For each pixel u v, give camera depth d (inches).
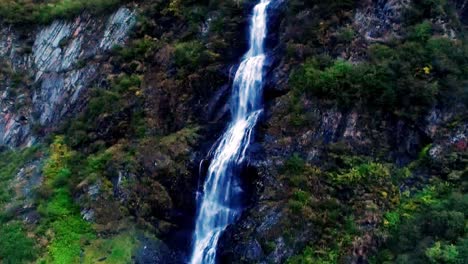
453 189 641.0
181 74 868.0
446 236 582.9
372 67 723.4
